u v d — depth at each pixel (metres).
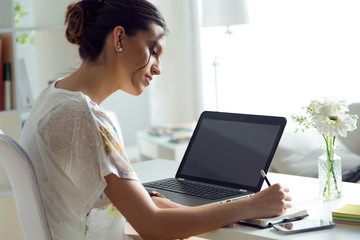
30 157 1.35
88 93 1.39
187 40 5.03
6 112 2.79
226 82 4.60
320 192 1.58
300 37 3.98
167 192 1.65
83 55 1.41
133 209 1.29
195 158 1.80
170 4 5.03
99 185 1.28
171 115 5.20
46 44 3.21
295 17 4.00
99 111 1.33
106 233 1.42
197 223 1.31
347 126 1.51
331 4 3.77
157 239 1.32
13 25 2.82
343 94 3.77
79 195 1.33
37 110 1.41
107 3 1.39
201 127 1.84
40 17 3.15
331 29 3.79
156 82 5.25
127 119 5.83
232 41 4.48
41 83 3.28
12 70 2.83
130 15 1.38
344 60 3.74
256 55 4.31
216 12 3.76
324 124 1.51
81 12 1.39
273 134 1.63
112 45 1.38
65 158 1.30
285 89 4.14
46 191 1.34
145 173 1.99
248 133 1.69
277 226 1.30
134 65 1.40
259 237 1.27
